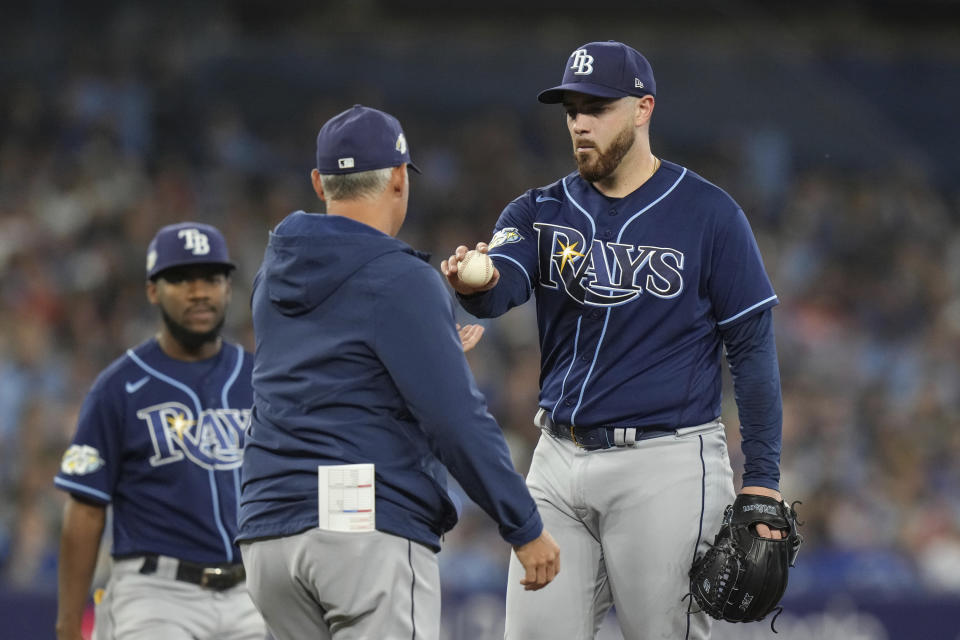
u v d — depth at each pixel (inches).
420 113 2461.9
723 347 534.0
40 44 2375.7
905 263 2338.8
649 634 507.2
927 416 1777.8
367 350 458.6
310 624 478.6
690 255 494.3
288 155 2329.0
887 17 2918.3
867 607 1015.0
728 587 487.2
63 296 1690.5
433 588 473.4
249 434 483.8
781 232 2336.4
